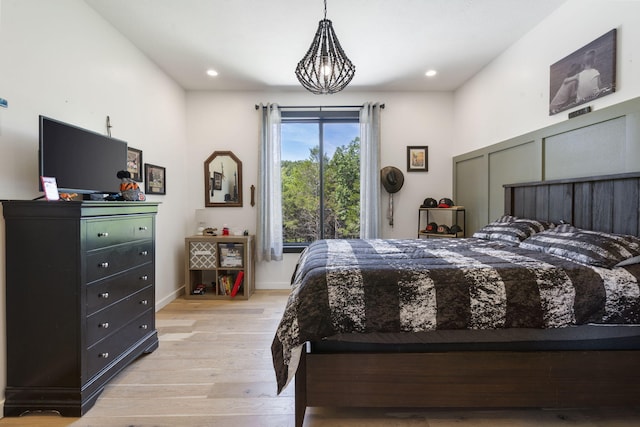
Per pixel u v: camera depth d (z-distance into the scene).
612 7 1.95
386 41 2.81
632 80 1.85
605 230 1.98
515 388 1.43
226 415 1.57
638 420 1.52
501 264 1.58
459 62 3.23
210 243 3.59
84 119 2.21
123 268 1.92
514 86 2.87
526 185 2.68
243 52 2.97
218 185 3.96
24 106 1.74
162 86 3.33
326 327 1.37
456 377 1.43
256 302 3.45
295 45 2.85
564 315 1.37
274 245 3.88
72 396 1.56
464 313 1.38
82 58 2.19
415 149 4.02
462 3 2.29
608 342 1.47
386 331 1.39
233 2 2.24
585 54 2.13
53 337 1.56
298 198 4.14
